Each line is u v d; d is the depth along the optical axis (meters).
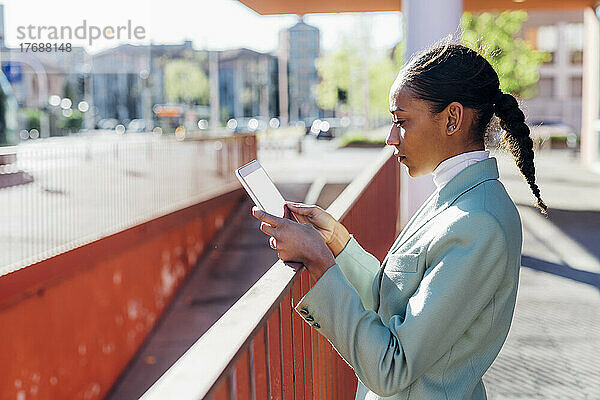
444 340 1.39
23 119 35.41
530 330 5.49
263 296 1.56
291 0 16.16
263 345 1.54
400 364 1.37
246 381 1.38
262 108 84.12
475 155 1.52
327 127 46.84
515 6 18.20
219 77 83.44
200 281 12.50
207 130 46.62
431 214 1.49
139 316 10.65
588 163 20.69
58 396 8.48
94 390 9.30
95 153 9.81
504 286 1.44
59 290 8.44
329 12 17.73
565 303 6.34
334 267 1.48
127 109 68.94
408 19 7.71
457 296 1.37
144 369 10.15
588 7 18.78
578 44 49.34
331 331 1.45
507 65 31.84
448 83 1.49
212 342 1.26
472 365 1.46
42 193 8.57
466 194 1.47
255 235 14.54
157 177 11.83
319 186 18.06
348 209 3.12
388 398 1.50
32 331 7.90
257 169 1.82
